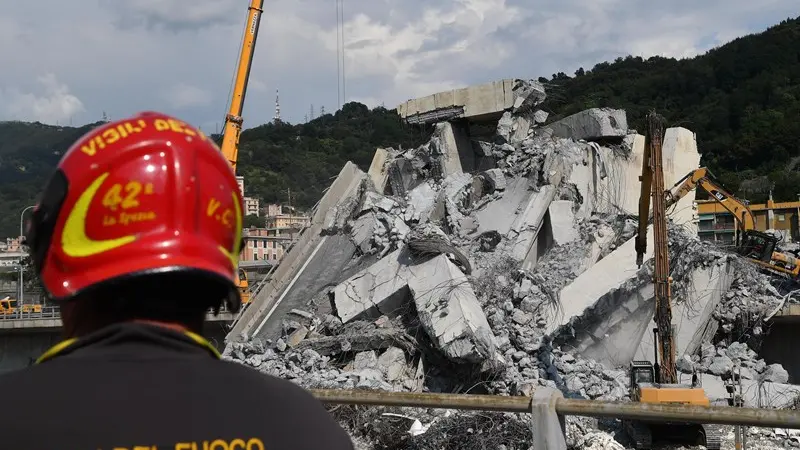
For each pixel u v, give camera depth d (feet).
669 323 68.49
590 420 51.62
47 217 7.27
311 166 411.95
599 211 98.99
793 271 104.17
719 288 89.15
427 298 76.69
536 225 90.99
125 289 6.98
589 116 103.71
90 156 7.29
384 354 77.77
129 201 7.12
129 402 6.38
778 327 100.94
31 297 183.93
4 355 144.15
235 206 7.88
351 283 85.25
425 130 112.68
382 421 37.22
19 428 6.15
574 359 79.61
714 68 357.20
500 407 22.12
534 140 103.09
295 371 75.97
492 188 98.58
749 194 279.90
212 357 7.14
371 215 97.81
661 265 69.41
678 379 76.02
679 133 108.78
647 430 53.83
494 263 85.35
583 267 88.94
